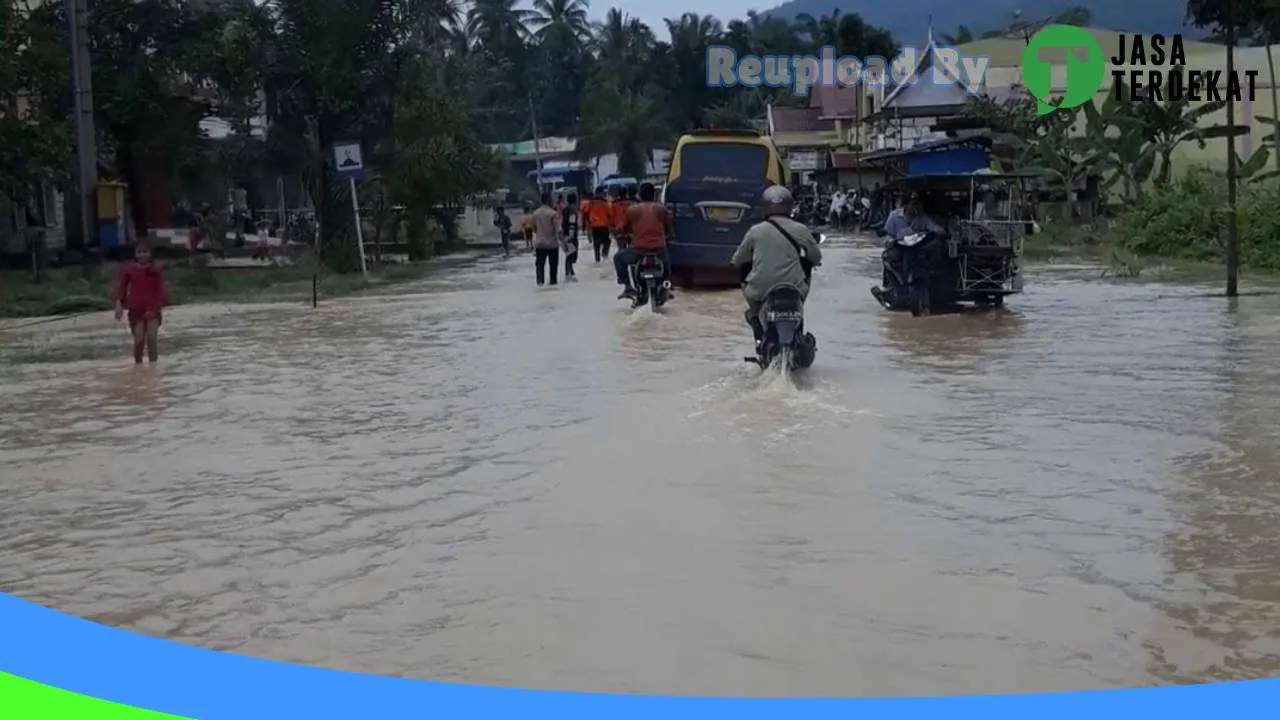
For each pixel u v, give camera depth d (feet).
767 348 36.52
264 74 94.68
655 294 56.18
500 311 60.59
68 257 91.35
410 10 97.14
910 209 55.01
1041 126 124.98
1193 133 109.19
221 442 29.91
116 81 94.94
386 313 61.52
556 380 37.73
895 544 20.58
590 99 262.47
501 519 22.41
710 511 22.63
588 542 20.89
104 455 28.71
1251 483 24.12
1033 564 19.48
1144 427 29.43
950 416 31.07
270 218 145.59
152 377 40.98
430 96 102.22
